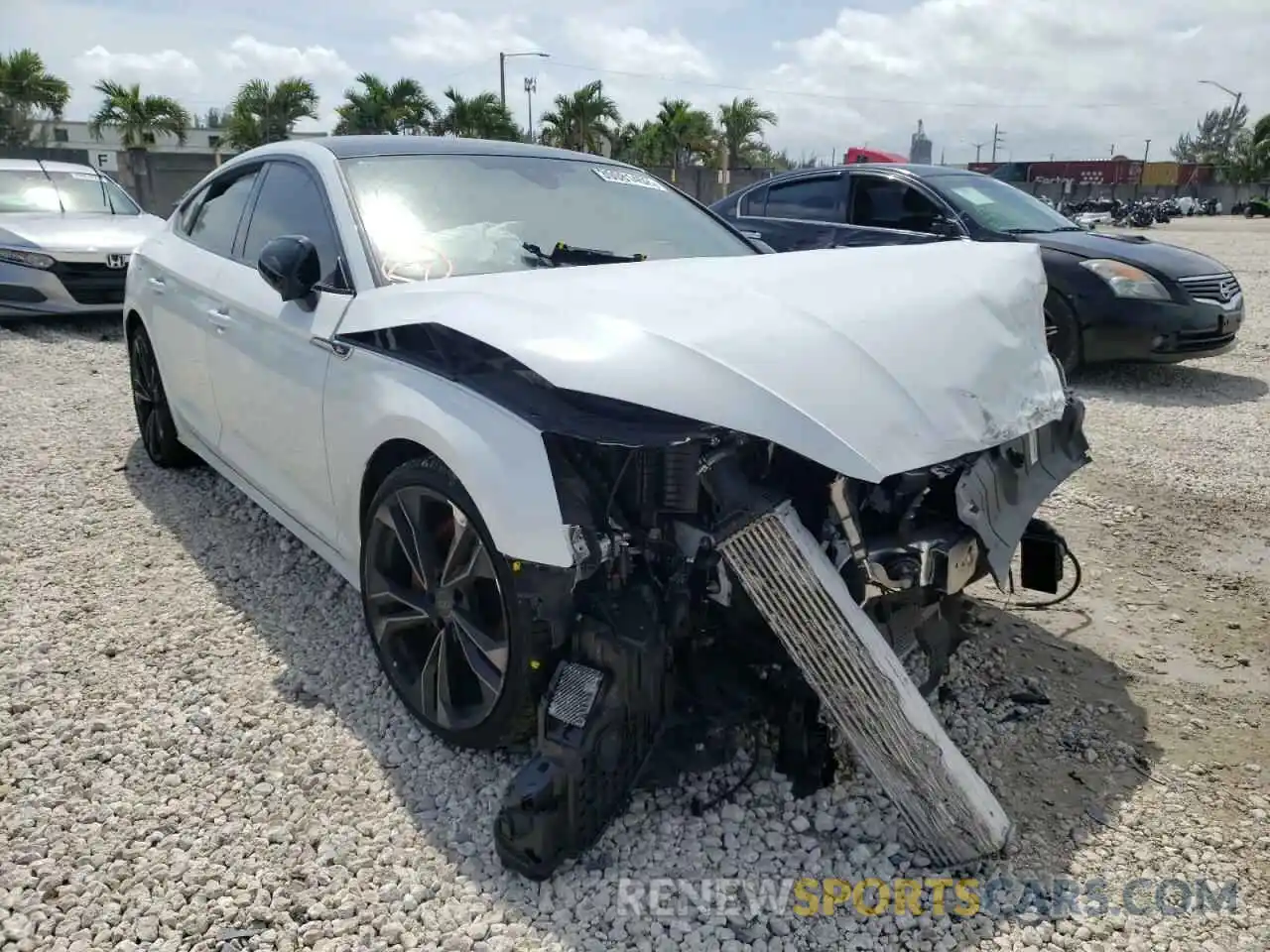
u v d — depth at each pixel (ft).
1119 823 8.26
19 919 6.90
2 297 27.45
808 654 7.35
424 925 6.98
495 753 8.83
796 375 7.29
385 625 9.23
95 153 104.94
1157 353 23.58
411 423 8.33
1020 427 8.55
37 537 13.47
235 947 6.75
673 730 8.05
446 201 10.92
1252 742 9.49
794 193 27.73
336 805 8.19
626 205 12.22
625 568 7.69
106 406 20.54
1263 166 202.69
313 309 10.07
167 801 8.20
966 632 11.17
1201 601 12.52
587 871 7.53
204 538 13.53
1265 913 7.27
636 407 7.40
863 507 8.01
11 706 9.43
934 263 9.78
